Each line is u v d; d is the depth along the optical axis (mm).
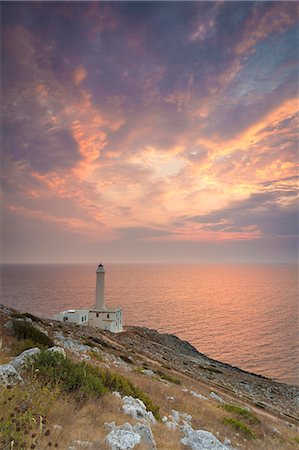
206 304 197750
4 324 27453
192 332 123375
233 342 110750
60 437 7848
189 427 12945
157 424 12055
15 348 21359
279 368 84812
